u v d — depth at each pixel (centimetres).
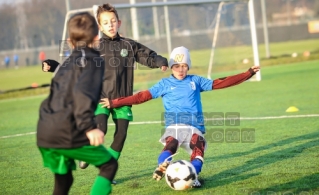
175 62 1380
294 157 1650
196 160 1308
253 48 4147
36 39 9494
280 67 5153
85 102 947
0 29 9569
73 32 1027
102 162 1051
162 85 1395
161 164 1230
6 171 1728
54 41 9312
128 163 1728
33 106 3778
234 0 4206
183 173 1272
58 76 1018
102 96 1487
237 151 1806
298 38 9450
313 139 1919
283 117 2470
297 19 10544
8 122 3006
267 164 1581
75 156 1019
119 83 1491
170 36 4475
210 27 4369
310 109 2655
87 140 1007
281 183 1348
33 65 9862
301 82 3838
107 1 6794
